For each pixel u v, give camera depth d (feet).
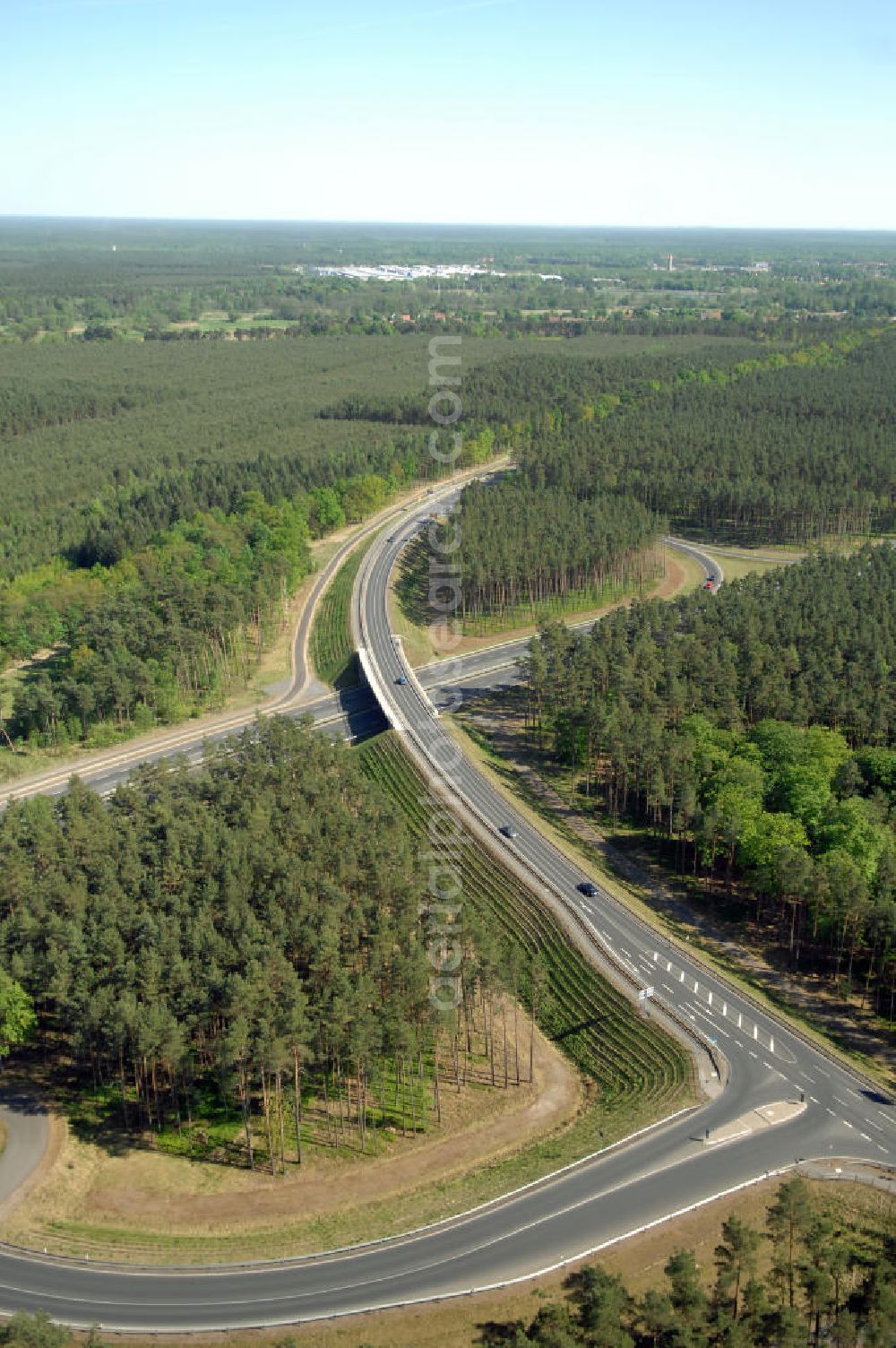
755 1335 290.56
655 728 616.39
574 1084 434.30
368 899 468.75
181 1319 319.06
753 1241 305.73
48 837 499.10
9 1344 285.02
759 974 487.20
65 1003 403.95
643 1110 403.54
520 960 463.42
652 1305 289.12
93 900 447.42
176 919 433.07
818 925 499.92
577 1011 472.44
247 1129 385.29
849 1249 331.36
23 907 447.01
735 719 651.66
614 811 627.05
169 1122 408.67
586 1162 377.09
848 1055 432.66
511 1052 453.99
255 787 554.46
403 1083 433.07
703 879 565.53
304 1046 388.37
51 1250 347.36
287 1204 368.68
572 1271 328.70
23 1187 371.56
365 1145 397.80
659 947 503.61
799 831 520.83
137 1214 363.15
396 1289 326.85
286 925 441.27
